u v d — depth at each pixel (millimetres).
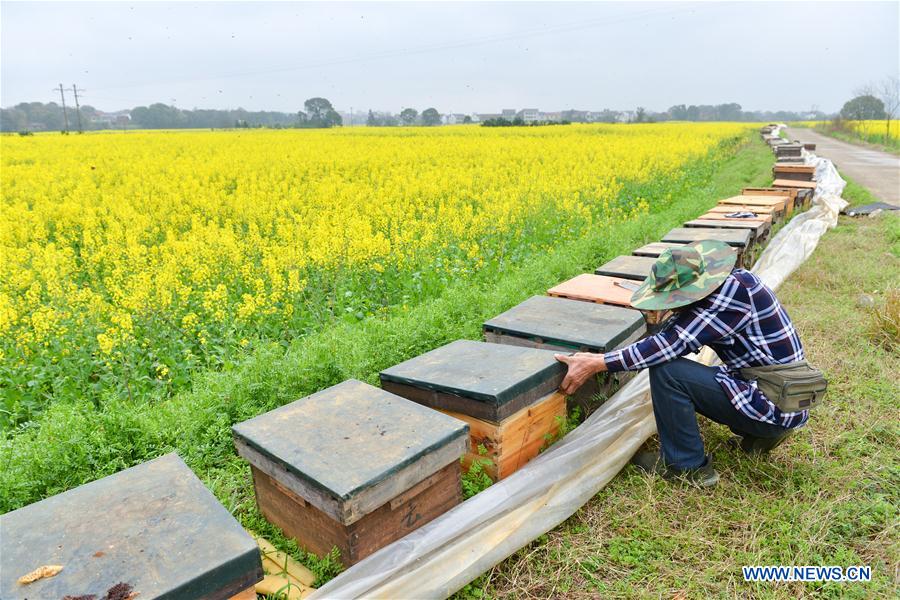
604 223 11016
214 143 35062
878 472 3723
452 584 2830
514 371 3678
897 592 2850
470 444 3393
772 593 2879
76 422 3871
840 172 20953
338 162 22625
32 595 2127
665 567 3082
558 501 3375
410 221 10891
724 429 4223
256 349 5137
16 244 10625
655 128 53656
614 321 4473
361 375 4660
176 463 3012
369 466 2805
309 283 7586
